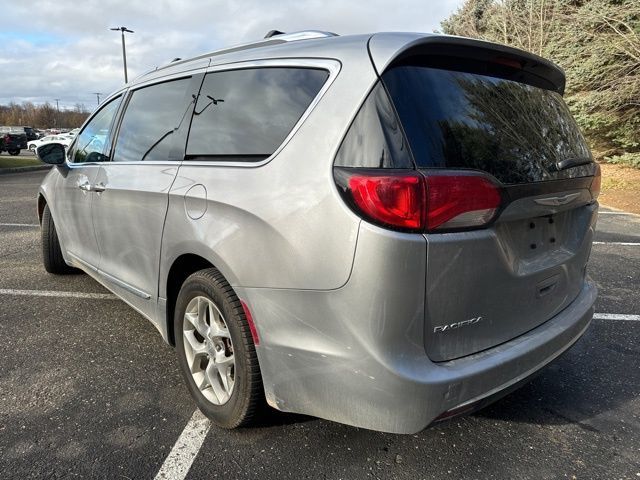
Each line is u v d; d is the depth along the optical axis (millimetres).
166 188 2598
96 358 3199
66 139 34844
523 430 2514
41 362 3135
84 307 4055
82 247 3855
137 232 2889
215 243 2219
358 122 1877
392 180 1745
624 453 2346
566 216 2498
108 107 3758
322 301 1873
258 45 2629
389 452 2322
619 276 5125
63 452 2293
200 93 2689
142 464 2221
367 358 1802
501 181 1961
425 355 1848
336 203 1828
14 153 31328
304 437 2412
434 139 1862
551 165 2246
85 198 3584
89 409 2635
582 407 2729
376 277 1751
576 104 14430
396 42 1962
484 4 21516
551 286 2371
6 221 7711
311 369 1945
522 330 2215
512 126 2168
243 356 2205
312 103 2059
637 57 12992
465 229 1855
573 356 3320
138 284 2996
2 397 2734
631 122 14477
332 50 2109
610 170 14781
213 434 2432
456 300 1877
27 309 4000
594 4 14508
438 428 2514
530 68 2439
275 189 2031
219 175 2316
